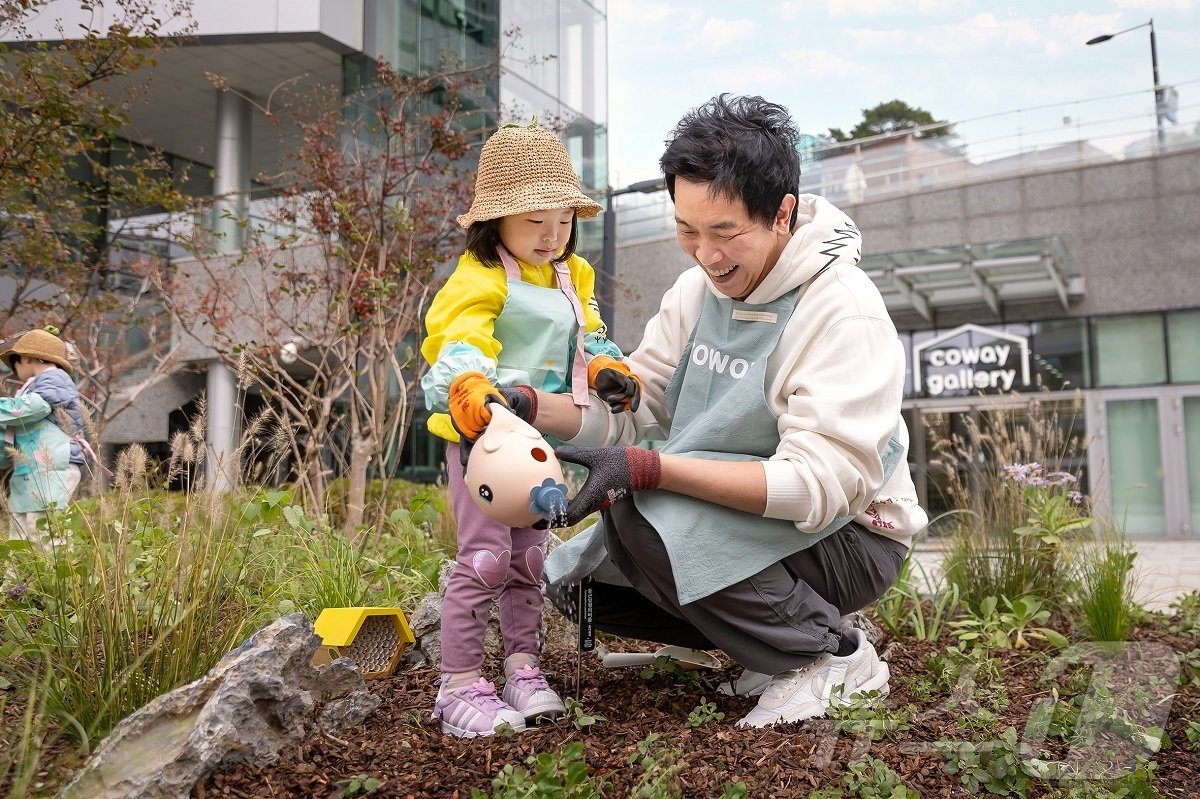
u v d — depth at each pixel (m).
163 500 3.27
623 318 15.22
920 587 4.78
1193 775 2.04
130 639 2.12
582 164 13.50
